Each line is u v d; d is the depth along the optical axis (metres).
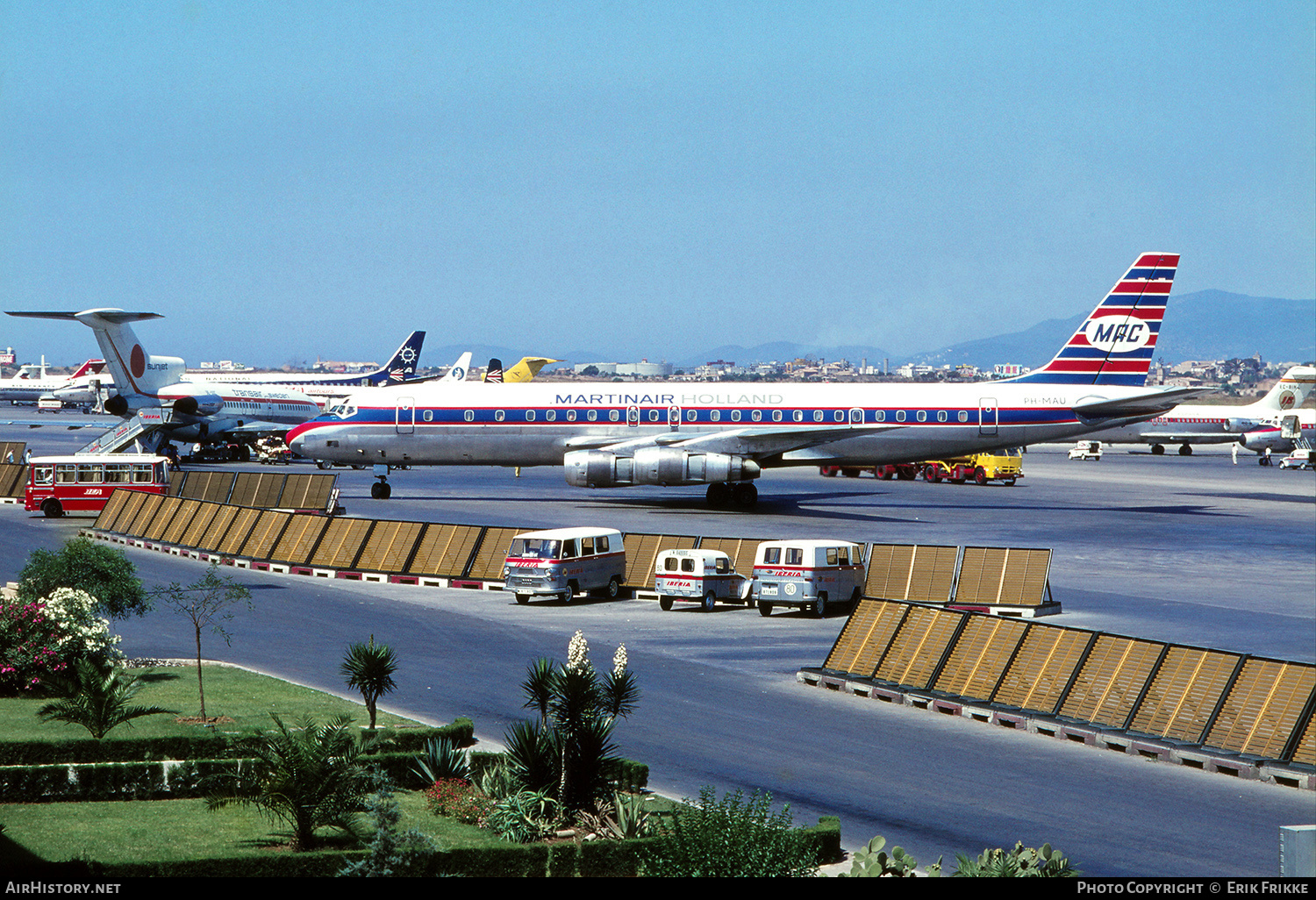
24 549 178.62
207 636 121.44
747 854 56.88
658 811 70.06
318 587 155.12
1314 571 176.00
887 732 91.00
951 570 144.00
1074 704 93.44
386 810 59.81
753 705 97.88
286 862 59.25
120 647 114.75
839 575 140.25
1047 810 73.25
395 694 98.56
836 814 71.38
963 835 68.19
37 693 96.88
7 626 96.44
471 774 75.44
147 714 85.88
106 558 117.75
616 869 60.75
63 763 75.25
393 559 164.00
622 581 153.50
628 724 90.94
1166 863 63.97
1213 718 86.25
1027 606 139.38
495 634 125.19
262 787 65.38
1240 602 150.00
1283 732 83.00
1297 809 74.44
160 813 69.50
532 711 93.62
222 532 180.62
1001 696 96.94
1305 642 125.69
